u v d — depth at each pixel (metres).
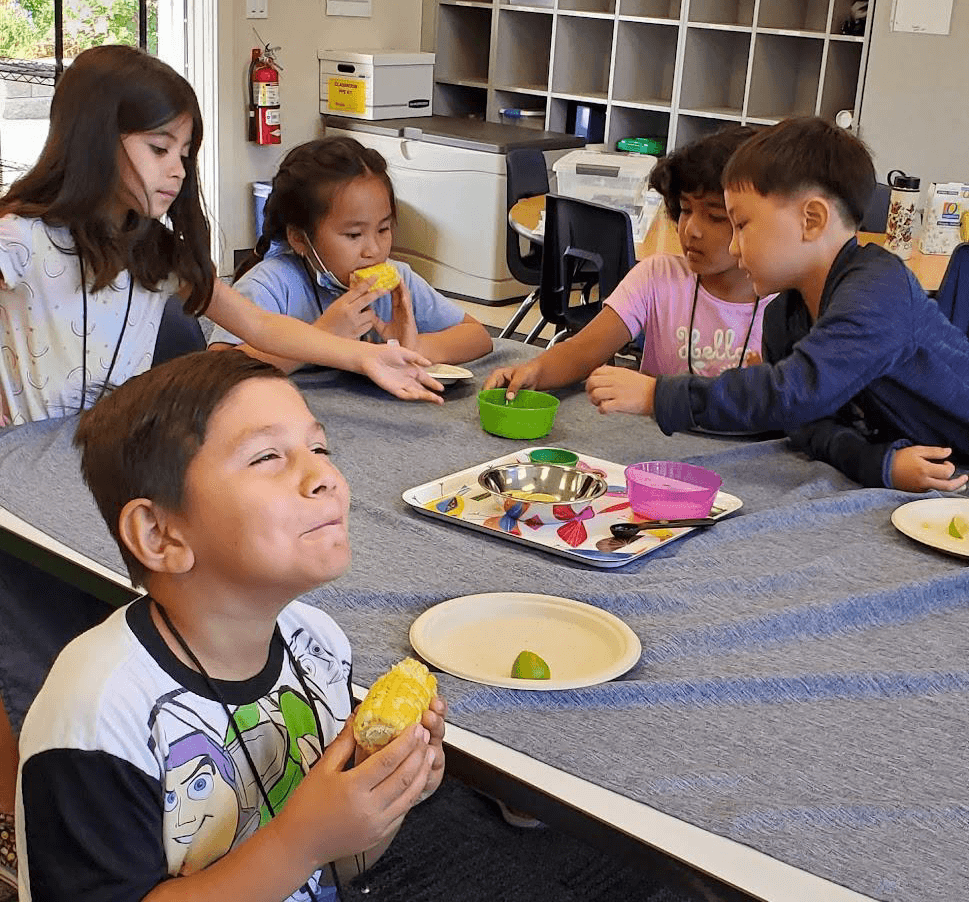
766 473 1.88
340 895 1.21
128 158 1.87
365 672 1.23
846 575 1.50
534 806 1.05
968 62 4.87
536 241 4.00
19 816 0.94
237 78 5.68
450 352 2.40
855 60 5.50
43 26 5.56
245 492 0.91
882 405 1.93
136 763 0.92
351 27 6.09
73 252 1.95
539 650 1.30
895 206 3.66
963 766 1.12
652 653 1.29
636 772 1.08
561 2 6.11
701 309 2.36
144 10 5.67
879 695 1.24
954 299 3.22
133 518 0.94
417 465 1.84
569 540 1.57
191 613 0.97
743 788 1.06
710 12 5.82
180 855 0.97
